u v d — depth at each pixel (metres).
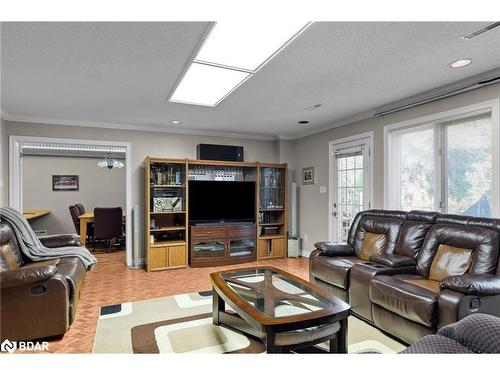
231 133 5.75
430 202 3.59
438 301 2.07
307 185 5.62
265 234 5.63
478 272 2.32
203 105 3.84
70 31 2.03
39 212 6.84
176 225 5.23
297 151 5.92
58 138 4.57
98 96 3.44
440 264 2.62
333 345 2.04
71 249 3.70
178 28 2.00
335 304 2.06
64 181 7.70
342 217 4.81
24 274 2.27
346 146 4.68
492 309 2.07
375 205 4.14
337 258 3.47
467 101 3.06
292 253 5.60
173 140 5.32
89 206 7.88
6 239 3.09
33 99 3.53
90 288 3.76
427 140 3.62
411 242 3.00
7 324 2.27
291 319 1.82
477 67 2.70
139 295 3.49
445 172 3.38
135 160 5.05
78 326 2.66
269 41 2.20
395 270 2.78
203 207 5.15
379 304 2.53
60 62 2.52
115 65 2.59
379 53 2.41
